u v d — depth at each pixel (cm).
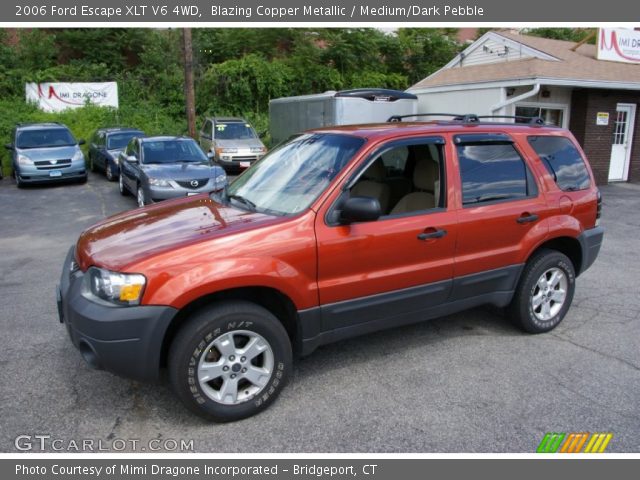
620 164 1591
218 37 2853
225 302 336
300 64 2692
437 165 415
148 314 309
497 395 373
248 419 347
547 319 477
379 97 1423
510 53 1656
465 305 434
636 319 516
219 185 1035
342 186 366
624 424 341
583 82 1329
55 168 1429
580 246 487
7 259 739
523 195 448
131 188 1148
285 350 352
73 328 327
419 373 405
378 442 324
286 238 343
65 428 337
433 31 3098
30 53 2508
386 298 385
